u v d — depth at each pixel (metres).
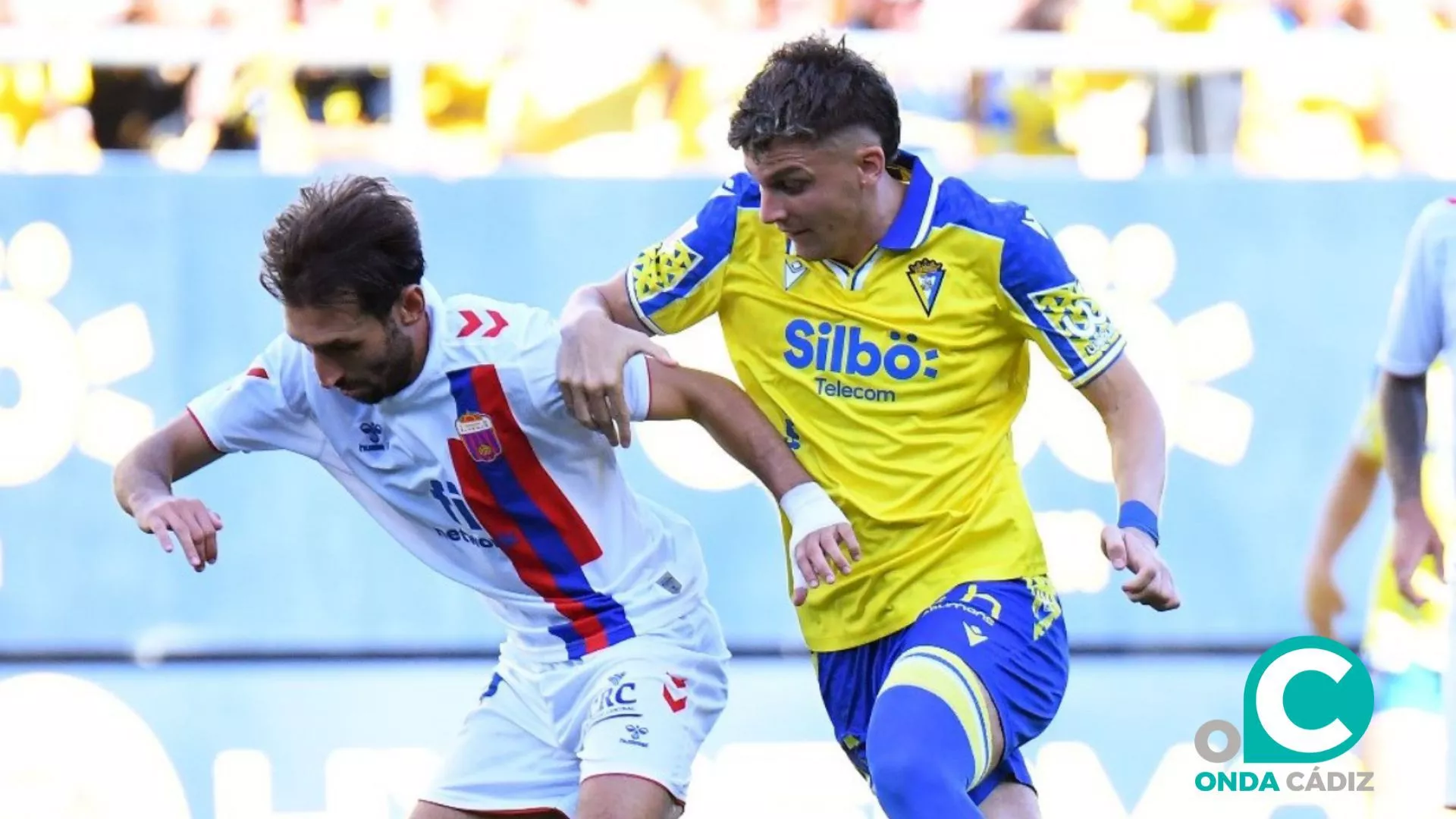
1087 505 17.50
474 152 20.12
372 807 16.39
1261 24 21.62
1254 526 17.62
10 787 16.27
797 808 16.36
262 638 17.05
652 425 17.36
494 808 11.08
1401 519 14.45
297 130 20.23
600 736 10.34
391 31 18.58
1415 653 17.03
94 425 17.08
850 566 10.40
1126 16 21.38
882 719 10.27
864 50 17.77
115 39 16.98
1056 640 11.24
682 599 11.01
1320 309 17.81
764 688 16.81
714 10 20.77
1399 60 17.83
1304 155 21.12
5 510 16.94
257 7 20.27
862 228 10.69
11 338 17.02
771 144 10.12
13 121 20.28
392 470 10.61
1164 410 17.70
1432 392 16.98
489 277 17.41
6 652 16.80
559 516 10.57
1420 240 13.91
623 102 20.33
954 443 11.00
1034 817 11.39
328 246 9.42
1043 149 21.30
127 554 17.02
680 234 11.24
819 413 11.09
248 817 16.33
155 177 17.27
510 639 11.27
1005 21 21.27
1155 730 16.78
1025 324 10.90
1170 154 21.28
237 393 10.73
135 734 16.45
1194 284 17.78
